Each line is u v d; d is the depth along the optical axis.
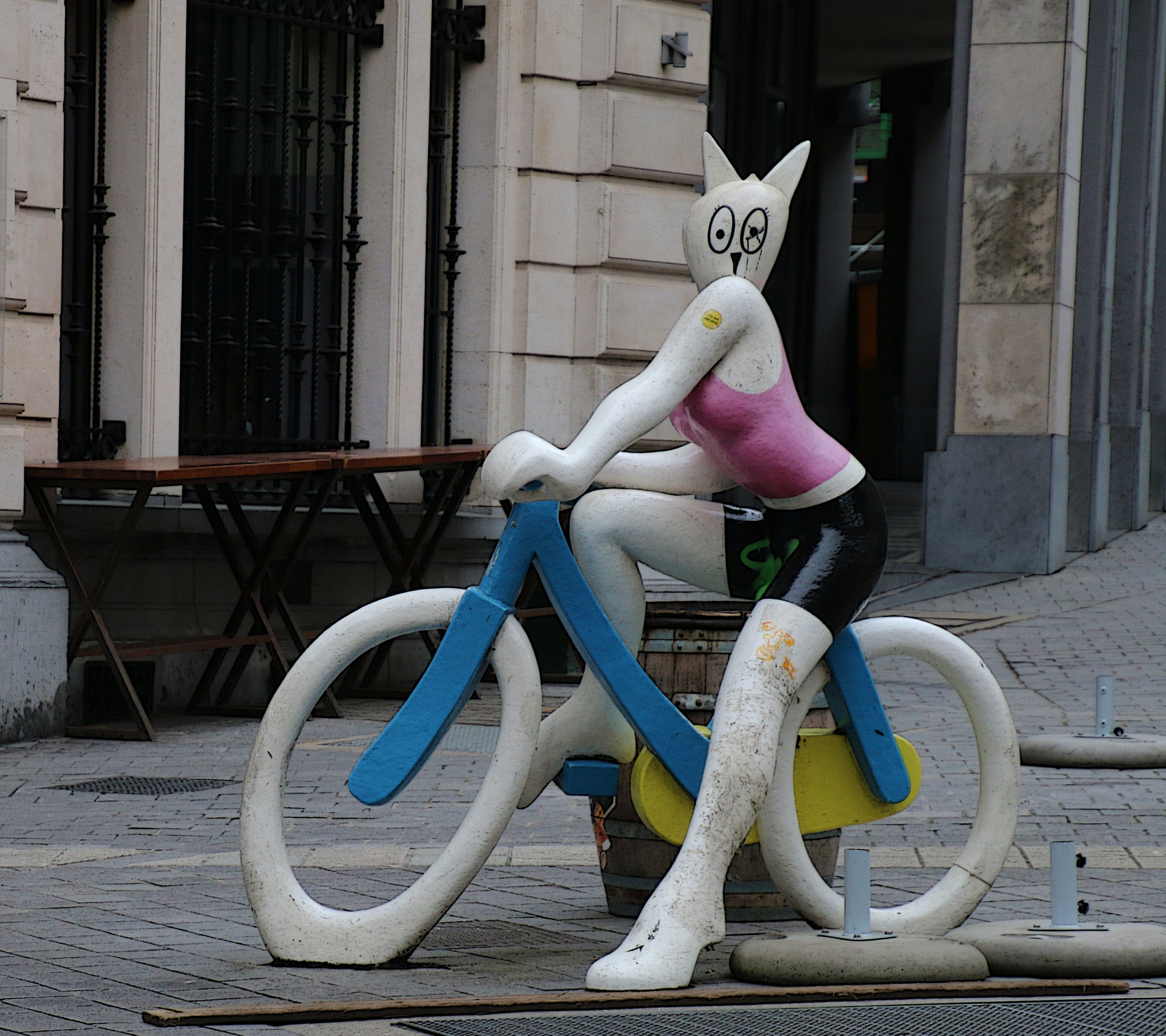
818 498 9.12
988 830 9.56
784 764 9.26
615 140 25.22
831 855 10.02
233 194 23.09
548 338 25.20
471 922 10.33
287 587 23.22
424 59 24.20
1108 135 37.66
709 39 26.22
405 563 22.36
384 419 24.12
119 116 21.72
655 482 9.72
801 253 50.28
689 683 9.96
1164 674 24.59
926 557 35.03
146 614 21.64
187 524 21.81
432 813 14.40
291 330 23.80
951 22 49.09
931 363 56.19
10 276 19.17
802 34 44.31
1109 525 40.53
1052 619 29.84
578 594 9.06
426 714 8.81
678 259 25.83
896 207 56.38
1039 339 34.00
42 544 20.78
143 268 21.64
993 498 34.44
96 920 10.31
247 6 22.80
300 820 14.10
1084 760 17.05
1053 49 33.50
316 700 9.02
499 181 24.92
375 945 8.91
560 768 9.85
